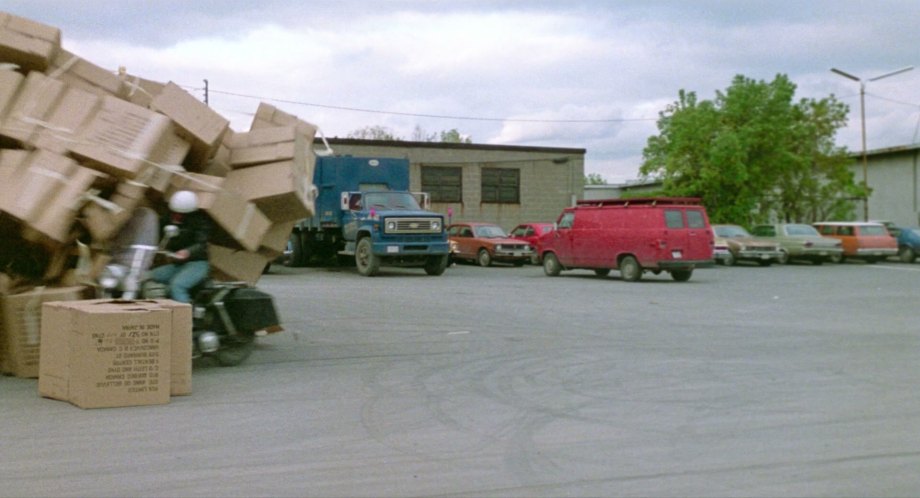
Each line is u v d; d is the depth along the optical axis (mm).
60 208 8000
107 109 8617
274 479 5492
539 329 13172
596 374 9422
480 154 41656
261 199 9586
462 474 5637
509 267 32156
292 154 9734
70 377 7555
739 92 39719
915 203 50062
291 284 21844
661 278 25469
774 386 8750
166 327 7719
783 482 5488
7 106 8367
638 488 5348
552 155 43250
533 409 7660
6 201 7906
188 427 6863
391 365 9945
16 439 6410
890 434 6762
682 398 8148
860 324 14086
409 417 7320
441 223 25625
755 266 34250
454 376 9273
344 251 27422
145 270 8727
